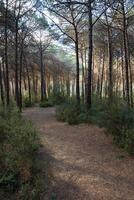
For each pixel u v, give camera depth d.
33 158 8.02
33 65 43.62
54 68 52.31
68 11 21.44
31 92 43.31
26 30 26.66
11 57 28.14
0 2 18.33
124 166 8.43
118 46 27.09
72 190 6.83
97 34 27.19
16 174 6.82
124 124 10.48
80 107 17.53
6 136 9.04
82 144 11.02
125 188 6.98
